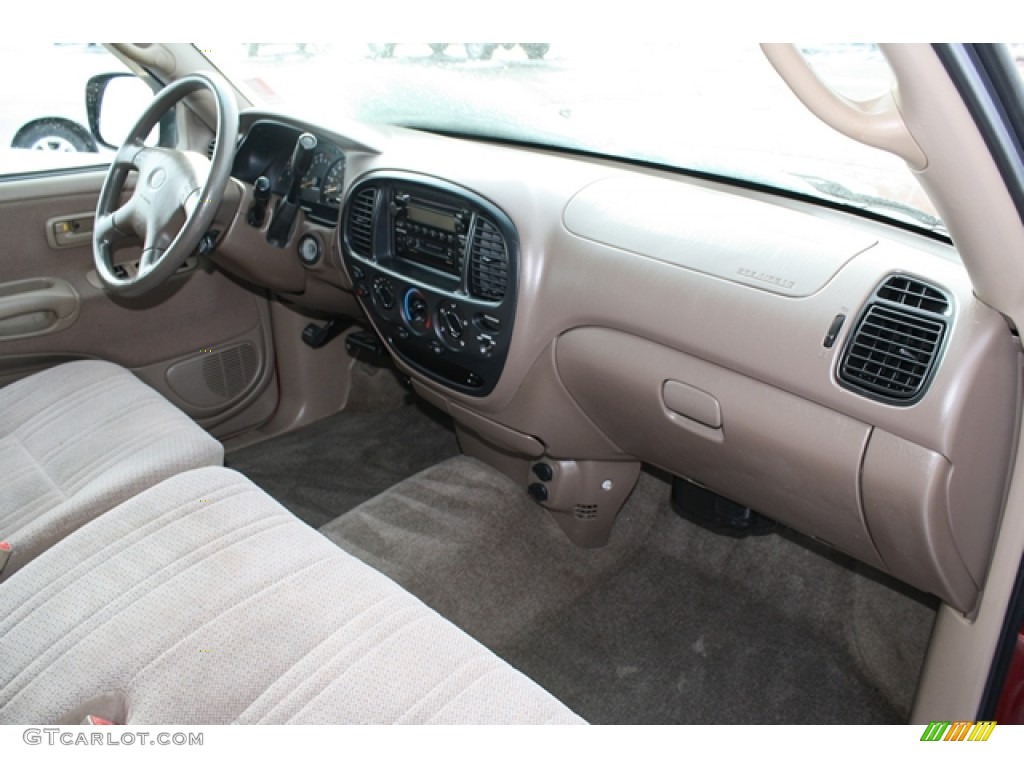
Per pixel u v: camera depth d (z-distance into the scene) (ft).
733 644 5.40
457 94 5.72
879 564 4.19
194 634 3.06
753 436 4.00
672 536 6.17
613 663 5.26
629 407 4.63
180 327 6.59
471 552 5.63
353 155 5.54
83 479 4.26
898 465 3.46
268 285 6.32
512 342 4.82
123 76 6.19
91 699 2.89
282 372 7.39
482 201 4.72
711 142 4.73
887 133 2.59
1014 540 3.57
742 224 4.11
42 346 5.91
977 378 3.25
